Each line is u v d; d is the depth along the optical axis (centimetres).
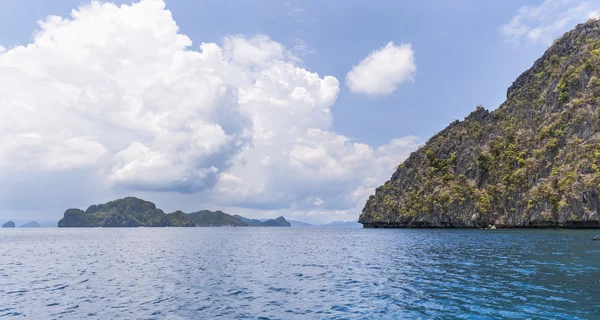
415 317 1678
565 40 16212
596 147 9694
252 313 1859
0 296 2420
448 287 2334
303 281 2822
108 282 2928
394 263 3778
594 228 9188
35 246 8206
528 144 13062
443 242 6581
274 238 11719
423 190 16138
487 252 4428
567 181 9838
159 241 10138
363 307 1912
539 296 1967
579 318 1552
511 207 11919
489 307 1784
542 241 5819
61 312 1978
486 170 14150
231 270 3544
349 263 3947
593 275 2564
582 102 11331
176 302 2150
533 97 15638
